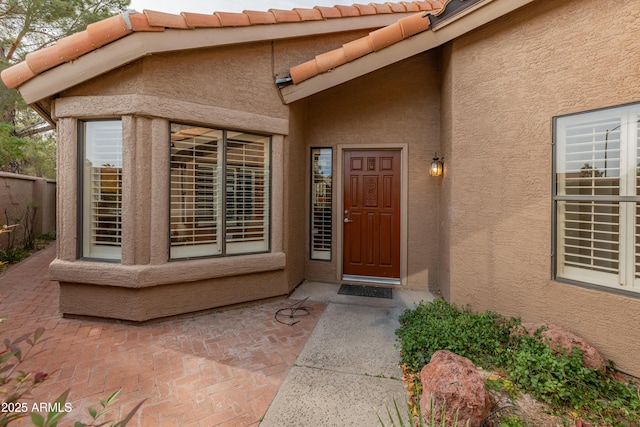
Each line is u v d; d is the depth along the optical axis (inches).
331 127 207.9
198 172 154.4
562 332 107.3
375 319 149.5
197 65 146.4
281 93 170.4
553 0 115.7
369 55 158.1
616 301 102.3
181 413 84.9
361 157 208.5
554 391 85.7
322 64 159.9
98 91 138.2
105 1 346.6
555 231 118.0
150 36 128.9
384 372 104.7
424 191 197.2
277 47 169.9
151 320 142.2
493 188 136.1
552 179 117.6
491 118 136.5
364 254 209.5
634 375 98.2
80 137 143.8
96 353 115.6
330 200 213.2
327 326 141.3
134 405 87.8
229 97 155.3
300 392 94.0
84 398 90.2
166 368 106.2
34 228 357.1
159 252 141.3
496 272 135.3
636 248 102.3
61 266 140.7
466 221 148.0
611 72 102.7
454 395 75.8
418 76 196.5
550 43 117.1
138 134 136.6
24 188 344.5
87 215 146.7
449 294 159.2
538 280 121.6
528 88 123.9
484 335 114.6
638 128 100.4
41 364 107.7
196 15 137.7
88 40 125.0
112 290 141.0
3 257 269.6
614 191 106.0
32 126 406.9
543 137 120.0
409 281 199.5
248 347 121.2
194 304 151.1
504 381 93.0
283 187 176.2
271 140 173.3
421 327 125.7
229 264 156.9
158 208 140.8
